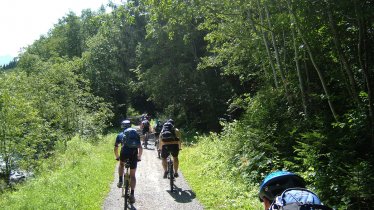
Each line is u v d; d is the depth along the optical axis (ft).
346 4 30.71
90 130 88.07
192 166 48.80
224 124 62.34
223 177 39.47
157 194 34.99
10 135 58.95
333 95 38.29
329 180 26.99
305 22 36.14
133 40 149.69
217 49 62.95
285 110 43.04
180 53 118.83
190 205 31.01
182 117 129.39
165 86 117.70
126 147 30.35
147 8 41.68
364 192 23.22
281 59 51.31
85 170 43.73
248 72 68.49
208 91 113.70
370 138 29.55
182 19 43.73
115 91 162.09
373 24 34.53
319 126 35.19
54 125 80.53
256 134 41.19
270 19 45.32
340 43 35.01
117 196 34.45
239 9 45.70
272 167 35.99
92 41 150.82
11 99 60.54
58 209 27.76
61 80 86.74
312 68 45.73
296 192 8.20
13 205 30.27
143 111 174.91
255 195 30.83
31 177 55.42
